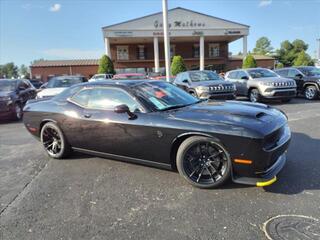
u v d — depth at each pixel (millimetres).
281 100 11508
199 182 3703
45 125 5250
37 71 38062
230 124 3469
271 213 3053
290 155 4766
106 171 4508
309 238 2600
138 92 4328
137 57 37344
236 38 35656
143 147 4086
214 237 2705
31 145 6387
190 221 2992
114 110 4184
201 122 3627
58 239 2793
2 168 4930
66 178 4320
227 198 3430
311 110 9250
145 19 30016
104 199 3574
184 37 32875
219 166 3619
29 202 3590
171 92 4734
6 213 3340
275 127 3535
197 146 3689
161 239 2717
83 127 4680
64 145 5082
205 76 10906
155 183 3967
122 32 29875
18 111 10531
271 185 3688
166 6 15195
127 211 3262
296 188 3580
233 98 10133
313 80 11812
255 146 3291
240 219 2975
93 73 38656
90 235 2832
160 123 3855
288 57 69625
